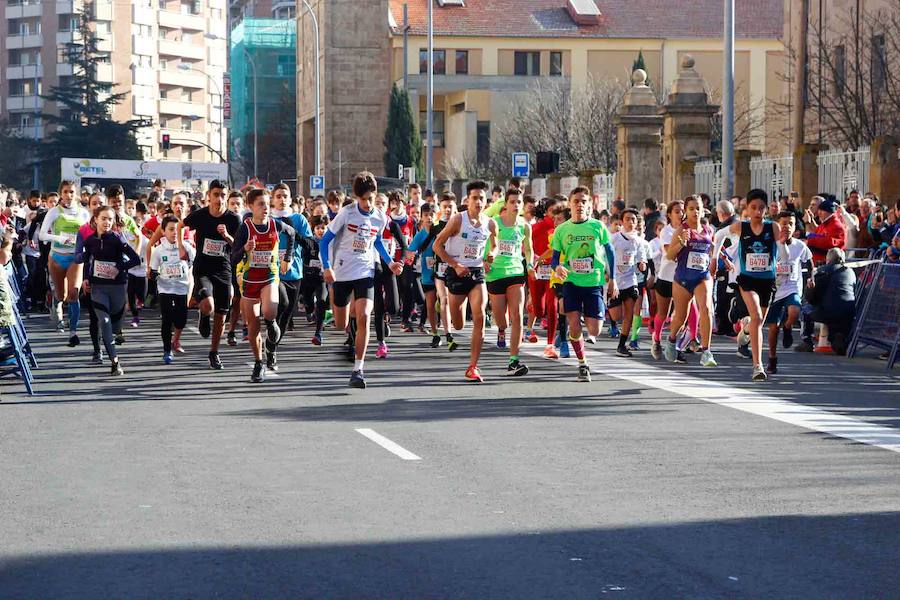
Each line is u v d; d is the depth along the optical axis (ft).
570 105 257.75
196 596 25.73
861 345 73.77
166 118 620.90
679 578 26.99
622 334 73.97
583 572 27.43
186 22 627.46
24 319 101.30
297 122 399.24
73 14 588.50
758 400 54.03
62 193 82.17
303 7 385.50
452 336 80.69
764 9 323.98
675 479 37.11
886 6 157.07
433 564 28.04
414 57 316.60
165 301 69.62
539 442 43.42
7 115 606.55
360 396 55.36
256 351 60.75
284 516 32.48
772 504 33.91
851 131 150.41
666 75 318.86
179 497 34.76
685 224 66.64
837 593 25.95
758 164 123.75
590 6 321.32
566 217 76.79
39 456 41.11
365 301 58.54
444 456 40.75
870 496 34.91
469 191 60.13
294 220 75.92
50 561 28.32
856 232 83.05
